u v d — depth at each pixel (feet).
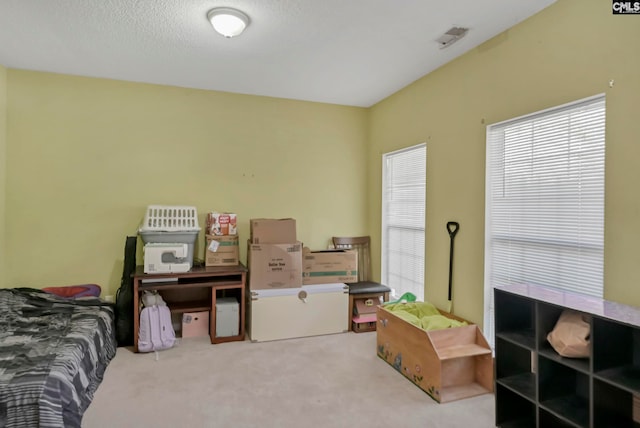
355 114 15.20
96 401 8.04
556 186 7.81
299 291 12.17
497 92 9.01
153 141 12.58
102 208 12.09
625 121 6.40
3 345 7.64
